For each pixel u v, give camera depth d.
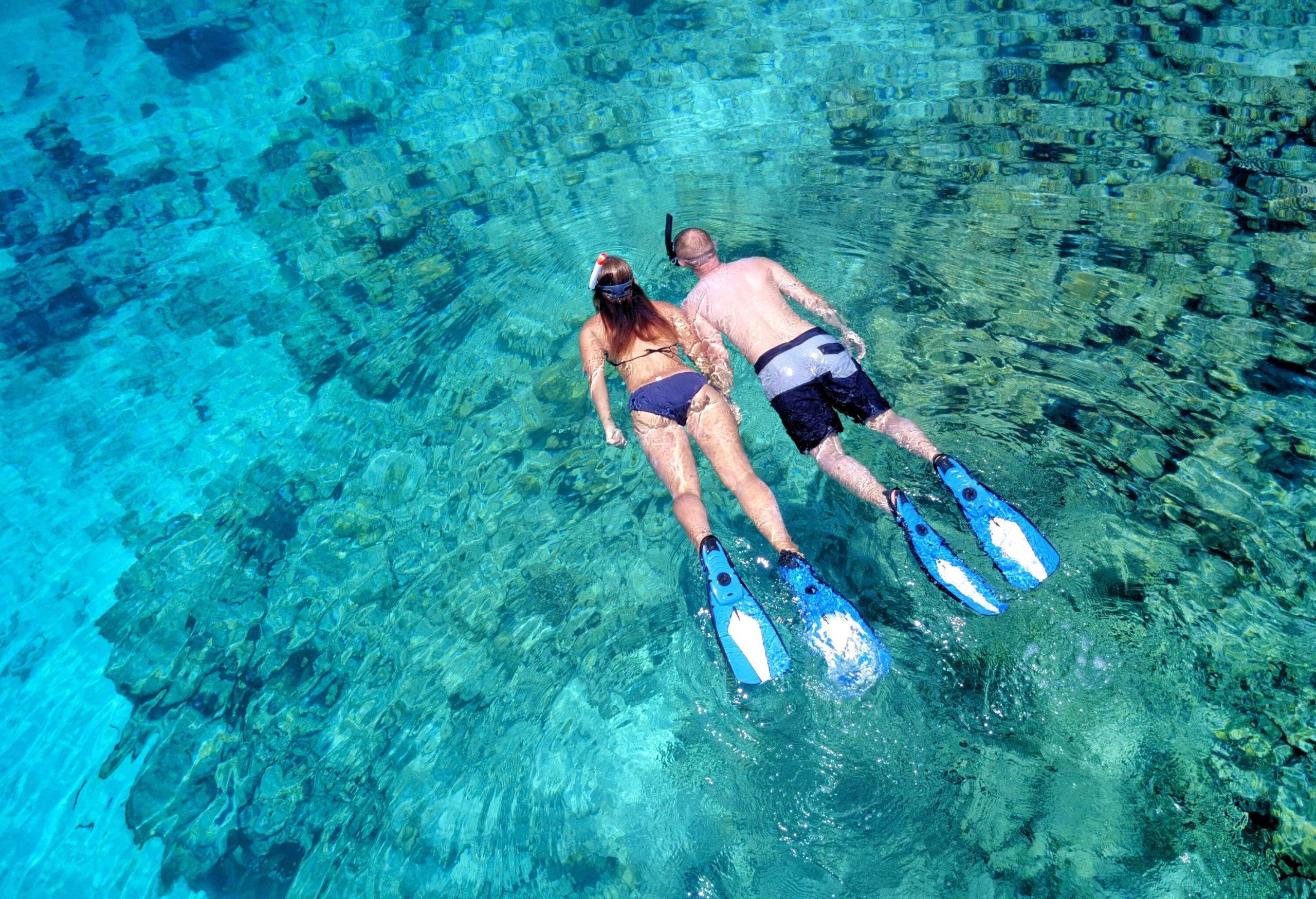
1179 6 7.23
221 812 3.46
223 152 7.43
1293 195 5.14
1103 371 4.22
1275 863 2.58
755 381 4.66
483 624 3.83
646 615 3.69
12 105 8.19
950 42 7.29
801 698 3.20
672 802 3.10
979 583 3.32
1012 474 3.78
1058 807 2.79
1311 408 3.90
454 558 4.15
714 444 3.89
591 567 3.94
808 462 4.14
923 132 6.22
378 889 3.09
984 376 4.28
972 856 2.76
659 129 6.80
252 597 4.26
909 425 3.87
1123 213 5.20
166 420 5.31
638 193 6.11
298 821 3.35
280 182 7.01
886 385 4.31
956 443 3.95
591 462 4.44
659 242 5.59
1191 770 2.81
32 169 7.45
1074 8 7.47
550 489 4.34
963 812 2.85
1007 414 4.07
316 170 7.07
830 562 3.64
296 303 5.91
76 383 5.61
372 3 9.20
